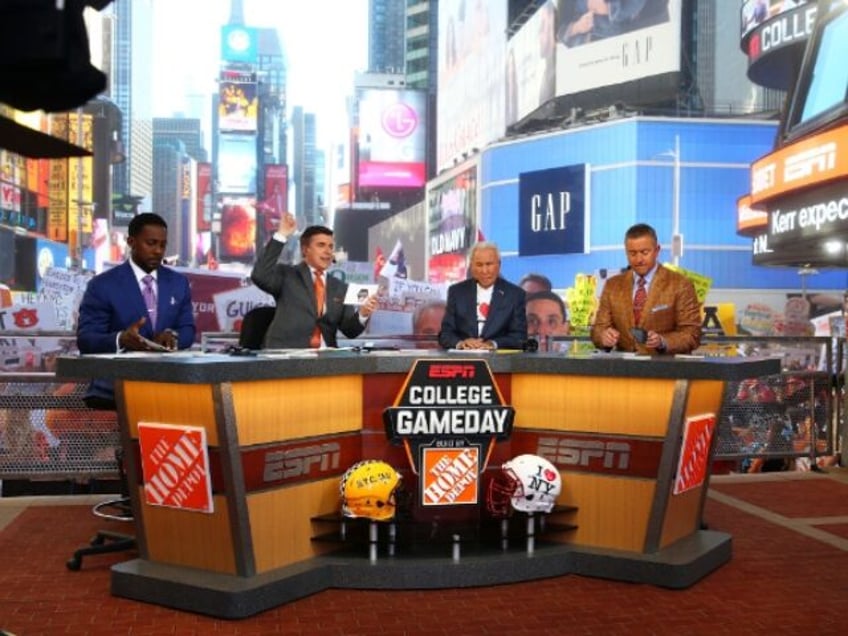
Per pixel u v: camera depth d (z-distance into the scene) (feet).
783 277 161.68
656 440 14.82
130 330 14.47
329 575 14.05
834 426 26.55
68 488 23.49
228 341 26.73
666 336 17.34
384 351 15.99
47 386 21.74
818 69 67.62
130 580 13.42
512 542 15.42
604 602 13.56
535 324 50.19
